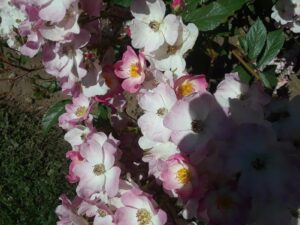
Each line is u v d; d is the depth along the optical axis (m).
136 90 0.29
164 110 0.27
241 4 0.28
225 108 0.23
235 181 0.21
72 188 0.65
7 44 0.54
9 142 0.73
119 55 0.32
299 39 0.46
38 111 0.77
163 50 0.29
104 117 0.33
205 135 0.23
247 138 0.21
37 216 0.64
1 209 0.65
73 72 0.29
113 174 0.28
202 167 0.23
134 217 0.27
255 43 0.30
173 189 0.24
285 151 0.20
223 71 0.34
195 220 0.28
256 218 0.22
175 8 0.29
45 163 0.70
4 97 0.79
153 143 0.27
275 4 0.39
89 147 0.28
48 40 0.28
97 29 0.29
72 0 0.25
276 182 0.20
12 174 0.69
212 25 0.28
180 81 0.27
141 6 0.28
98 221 0.28
